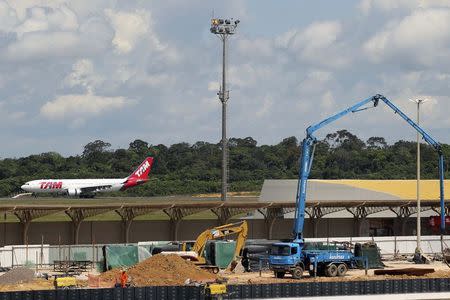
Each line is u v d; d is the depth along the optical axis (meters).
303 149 159.62
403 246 179.62
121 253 153.12
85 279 133.38
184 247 156.38
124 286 114.88
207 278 132.75
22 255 155.62
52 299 104.31
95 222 181.75
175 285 115.88
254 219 197.12
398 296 114.12
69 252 159.12
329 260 143.62
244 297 108.19
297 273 139.75
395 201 197.12
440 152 185.62
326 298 111.25
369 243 153.88
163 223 188.12
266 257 153.88
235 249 154.25
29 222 172.38
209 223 193.75
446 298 115.31
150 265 134.00
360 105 173.88
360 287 113.50
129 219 181.00
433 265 163.62
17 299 103.06
